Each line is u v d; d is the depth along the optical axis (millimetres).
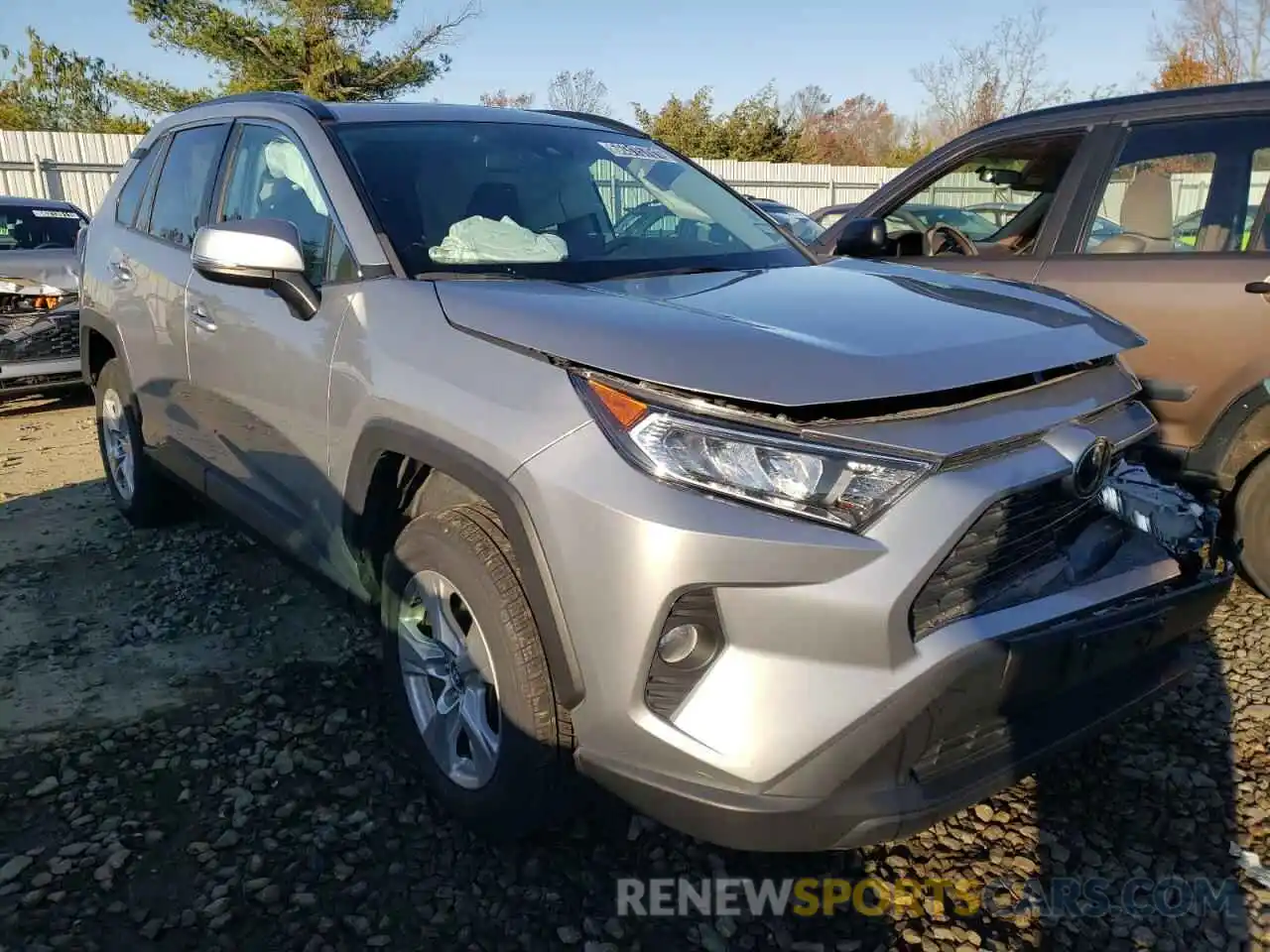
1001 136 4547
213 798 2740
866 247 3846
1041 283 4121
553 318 2256
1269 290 3539
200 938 2248
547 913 2324
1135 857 2535
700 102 33500
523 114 3719
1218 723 3123
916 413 2014
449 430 2281
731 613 1916
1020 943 2256
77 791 2766
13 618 3859
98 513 5074
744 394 1928
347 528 2744
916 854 2537
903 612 1905
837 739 1908
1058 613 2158
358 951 2213
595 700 2055
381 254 2758
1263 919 2324
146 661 3514
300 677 3395
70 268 6961
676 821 2020
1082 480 2162
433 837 2580
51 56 35031
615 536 1953
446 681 2586
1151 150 4059
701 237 3322
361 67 27047
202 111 4125
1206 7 28922
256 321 3127
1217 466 3740
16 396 7332
